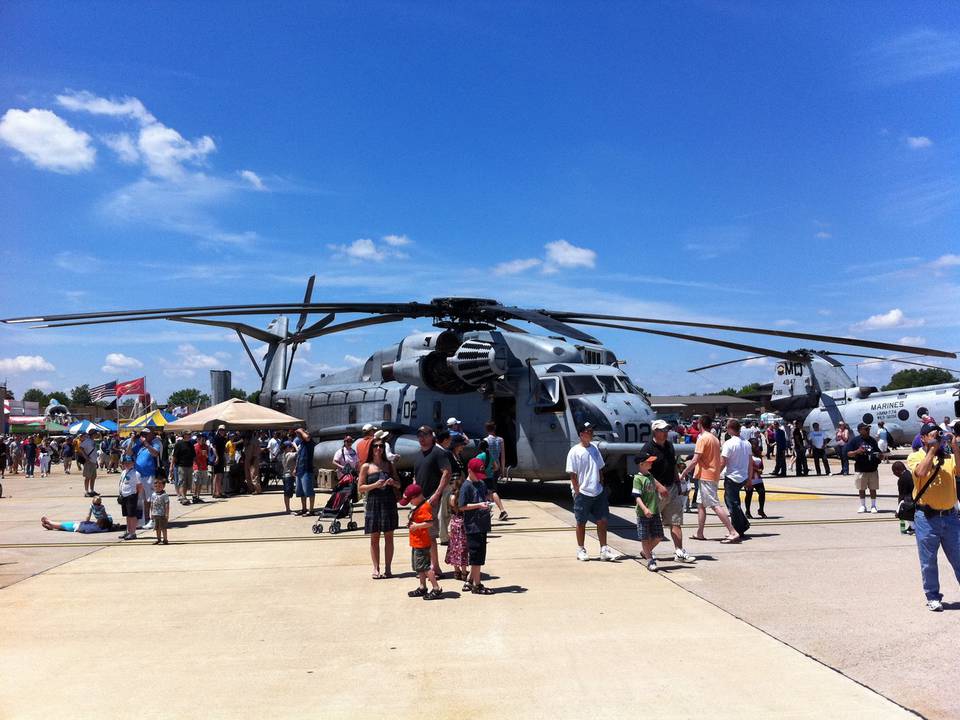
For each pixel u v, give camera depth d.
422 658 5.53
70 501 18.81
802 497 16.75
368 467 8.60
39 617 6.88
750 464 12.91
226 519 14.45
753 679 4.94
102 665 5.47
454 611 6.90
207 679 5.13
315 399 20.58
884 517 12.99
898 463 7.83
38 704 4.70
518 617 6.64
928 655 5.38
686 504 14.64
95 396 50.22
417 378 15.81
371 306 14.91
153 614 6.96
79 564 9.62
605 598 7.28
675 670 5.15
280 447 23.23
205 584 8.30
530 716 4.39
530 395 15.27
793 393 33.41
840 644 5.68
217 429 18.47
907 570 8.37
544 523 12.59
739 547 10.03
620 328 15.89
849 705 4.46
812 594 7.29
